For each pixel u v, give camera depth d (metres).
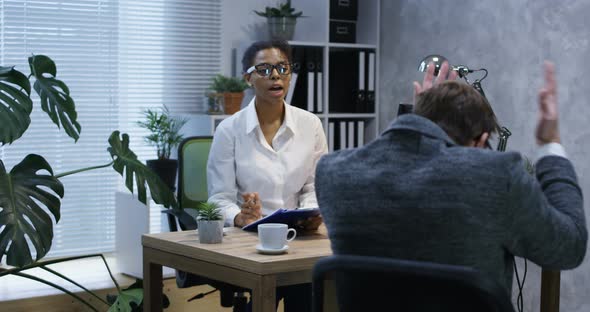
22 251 2.70
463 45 4.30
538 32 3.89
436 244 1.49
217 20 4.62
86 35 4.31
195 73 4.58
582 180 3.74
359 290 1.53
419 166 1.53
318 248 2.29
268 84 2.94
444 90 1.64
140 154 4.50
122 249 4.04
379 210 1.53
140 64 4.44
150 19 4.45
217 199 2.95
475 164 1.49
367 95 4.80
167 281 3.90
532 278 4.04
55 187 2.88
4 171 2.81
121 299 3.12
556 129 1.67
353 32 4.79
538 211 1.49
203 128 4.30
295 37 4.81
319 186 1.65
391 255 1.52
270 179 2.97
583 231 1.56
